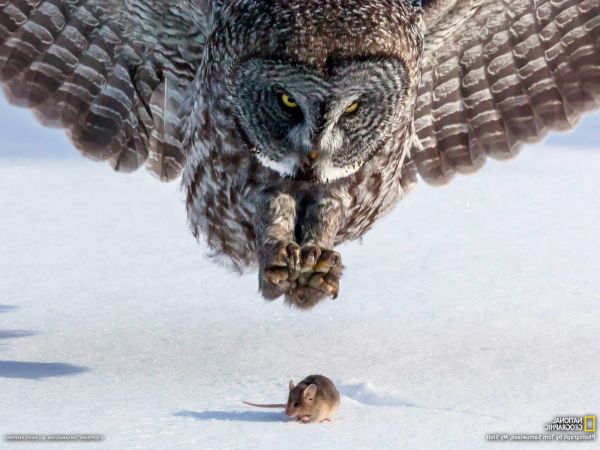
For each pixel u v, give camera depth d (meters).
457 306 21.47
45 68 20.30
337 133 16.92
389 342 19.36
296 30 16.22
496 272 23.75
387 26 16.53
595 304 21.58
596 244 26.17
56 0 20.02
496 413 15.62
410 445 14.26
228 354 18.78
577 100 21.28
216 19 17.42
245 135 17.28
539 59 21.11
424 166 21.39
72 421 15.16
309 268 16.53
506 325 20.28
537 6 20.78
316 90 16.36
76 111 20.50
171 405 15.95
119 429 14.83
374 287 22.72
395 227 27.67
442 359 18.33
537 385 16.89
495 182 32.72
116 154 20.62
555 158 36.62
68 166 34.97
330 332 19.95
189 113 18.89
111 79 20.33
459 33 20.69
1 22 20.06
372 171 17.66
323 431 14.76
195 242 26.44
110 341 19.53
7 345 19.19
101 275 23.73
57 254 25.23
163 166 20.53
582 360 18.16
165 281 23.36
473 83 21.16
